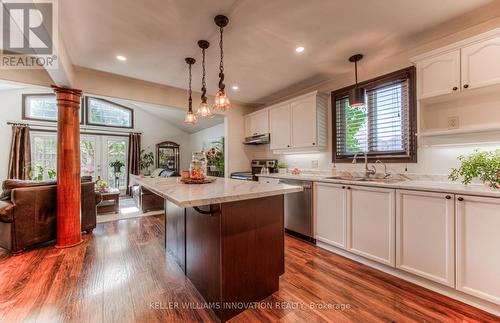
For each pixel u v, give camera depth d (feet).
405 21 6.47
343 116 10.57
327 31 6.93
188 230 6.54
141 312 5.19
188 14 6.06
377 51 8.24
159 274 6.91
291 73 10.21
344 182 8.02
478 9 5.98
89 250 8.79
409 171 8.14
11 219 8.32
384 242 6.89
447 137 6.84
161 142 26.03
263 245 5.69
